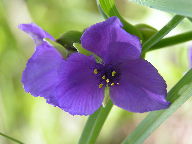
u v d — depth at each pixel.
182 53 0.27
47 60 0.13
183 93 0.12
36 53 0.13
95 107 0.12
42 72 0.13
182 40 0.13
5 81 0.27
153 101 0.12
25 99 0.27
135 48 0.11
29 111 0.27
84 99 0.12
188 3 0.10
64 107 0.12
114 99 0.12
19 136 0.27
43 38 0.13
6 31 0.27
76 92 0.12
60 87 0.12
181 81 0.12
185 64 0.27
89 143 0.14
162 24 0.27
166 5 0.10
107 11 0.12
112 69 0.12
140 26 0.14
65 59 0.12
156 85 0.12
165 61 0.27
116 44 0.12
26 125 0.27
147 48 0.12
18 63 0.27
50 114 0.27
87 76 0.12
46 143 0.27
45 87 0.13
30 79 0.13
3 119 0.26
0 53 0.27
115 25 0.11
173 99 0.12
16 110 0.27
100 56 0.12
